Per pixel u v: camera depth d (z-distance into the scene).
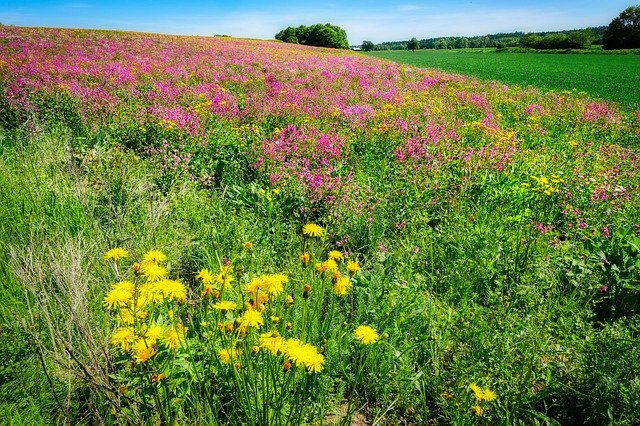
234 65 23.67
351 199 5.30
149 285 2.15
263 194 5.47
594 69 47.03
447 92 17.53
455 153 7.09
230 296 3.16
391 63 37.47
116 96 11.01
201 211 4.94
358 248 4.57
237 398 2.35
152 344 2.04
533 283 3.99
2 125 8.27
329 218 4.98
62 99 9.50
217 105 10.44
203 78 17.92
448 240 4.62
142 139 7.59
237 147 7.11
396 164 6.80
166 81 15.55
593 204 5.75
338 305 3.47
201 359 2.52
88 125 8.09
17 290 3.20
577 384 2.91
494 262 4.23
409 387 2.79
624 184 6.56
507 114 13.90
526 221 5.37
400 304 3.23
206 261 3.92
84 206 4.32
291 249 4.48
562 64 55.56
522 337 3.16
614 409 2.65
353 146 8.20
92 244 3.61
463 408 2.62
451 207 5.38
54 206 4.41
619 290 3.98
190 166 6.22
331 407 2.72
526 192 6.07
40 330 2.86
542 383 3.11
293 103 11.41
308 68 25.41
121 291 2.14
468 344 3.09
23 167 5.25
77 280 2.78
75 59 20.56
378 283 3.46
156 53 27.11
